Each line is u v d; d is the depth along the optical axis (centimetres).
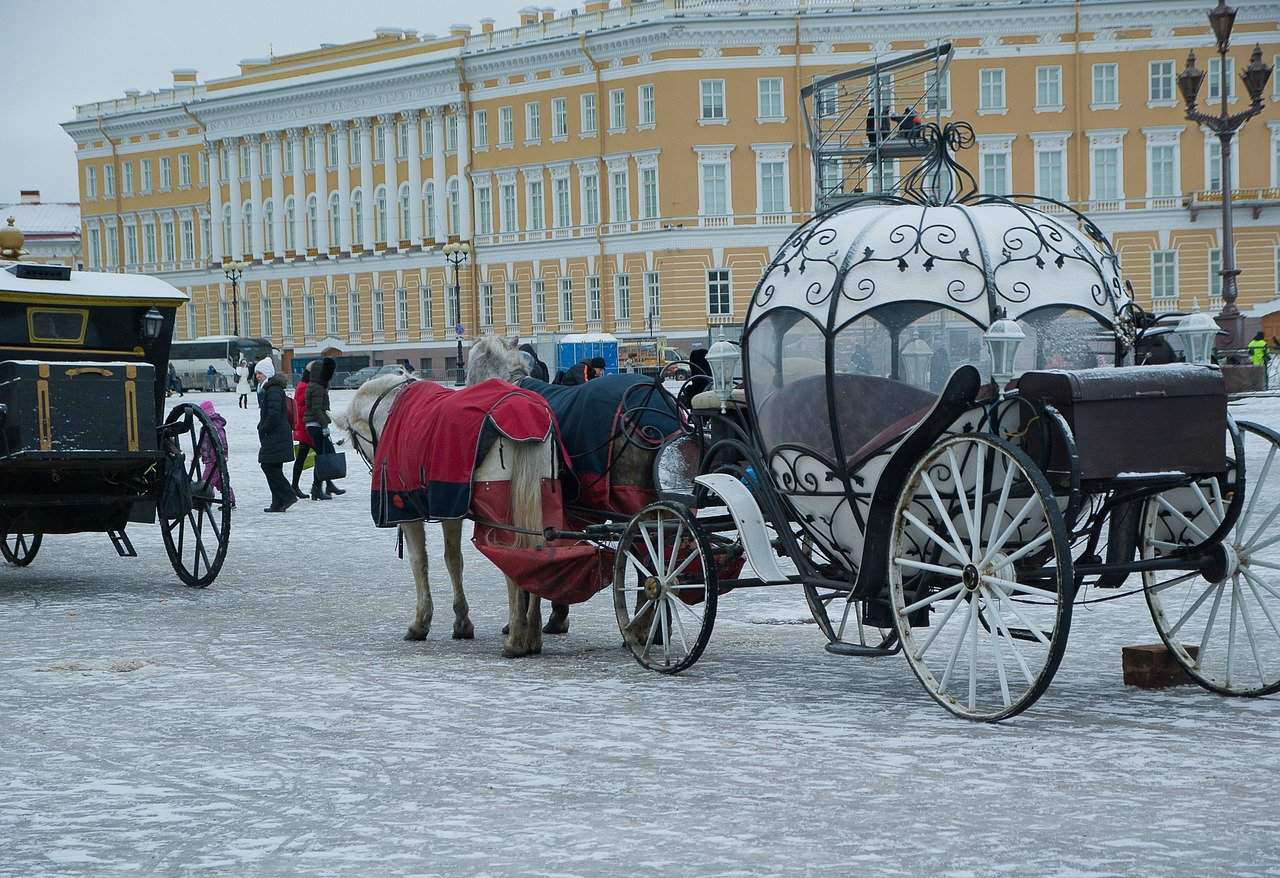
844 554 1045
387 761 842
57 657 1212
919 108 5259
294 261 10044
